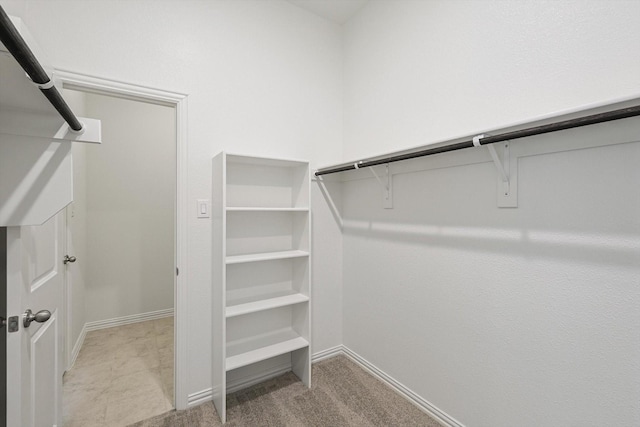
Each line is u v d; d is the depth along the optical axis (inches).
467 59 64.5
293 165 87.4
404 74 79.6
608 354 44.9
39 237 48.6
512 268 56.2
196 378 75.5
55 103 30.2
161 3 71.0
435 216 70.7
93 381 86.4
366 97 92.3
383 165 83.7
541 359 52.2
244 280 84.0
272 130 87.2
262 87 85.4
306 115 93.8
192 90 74.7
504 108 58.0
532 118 45.8
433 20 71.7
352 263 97.3
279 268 90.0
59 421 56.6
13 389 36.3
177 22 73.0
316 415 71.4
